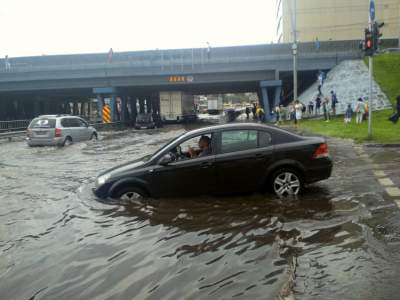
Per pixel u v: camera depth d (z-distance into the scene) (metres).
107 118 42.53
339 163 12.09
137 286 4.13
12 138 28.58
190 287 4.07
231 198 7.59
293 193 7.80
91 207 7.22
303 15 76.75
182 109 50.69
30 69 46.16
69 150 18.00
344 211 6.69
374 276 4.20
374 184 8.88
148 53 46.22
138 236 5.66
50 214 7.00
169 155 7.65
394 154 13.78
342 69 41.19
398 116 23.81
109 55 46.34
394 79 37.75
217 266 4.57
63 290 4.12
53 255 5.08
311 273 4.32
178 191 7.64
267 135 7.88
